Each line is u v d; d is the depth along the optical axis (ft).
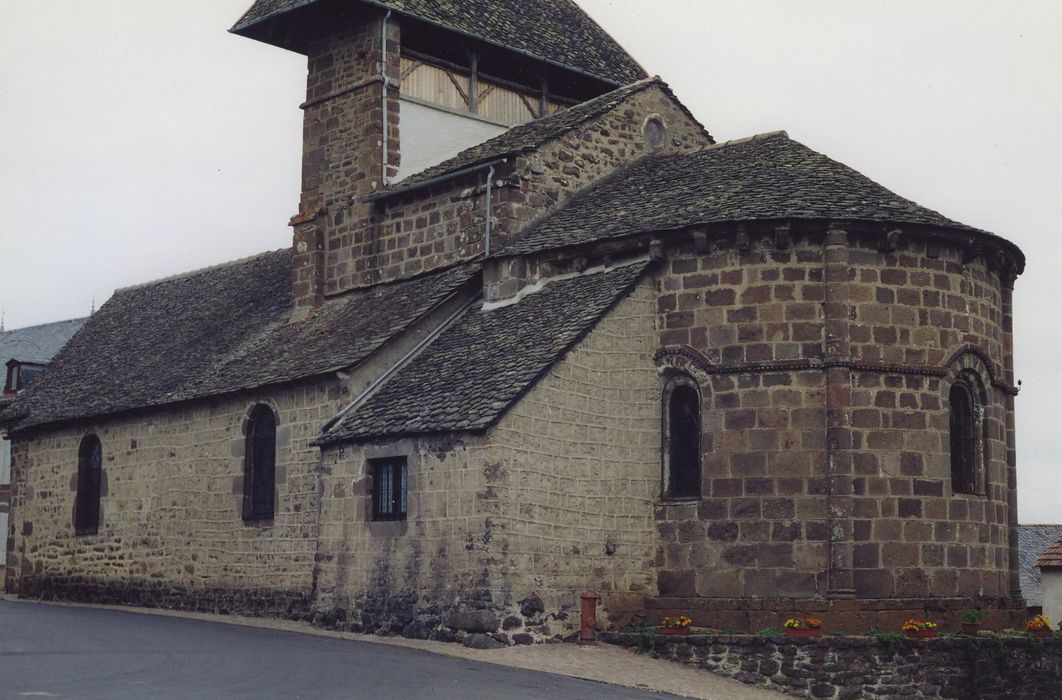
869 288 85.46
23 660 68.49
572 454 84.53
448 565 82.48
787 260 85.71
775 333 85.20
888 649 77.36
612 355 87.30
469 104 119.03
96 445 123.13
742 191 91.04
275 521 101.60
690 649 79.46
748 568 83.87
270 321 118.62
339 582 90.12
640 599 86.12
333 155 116.37
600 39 130.93
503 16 122.21
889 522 83.61
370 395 96.53
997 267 91.50
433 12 115.34
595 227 95.40
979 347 88.69
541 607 81.82
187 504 110.42
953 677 78.48
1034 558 167.12
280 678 63.05
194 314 132.87
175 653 72.54
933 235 86.63
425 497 84.69
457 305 101.50
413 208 108.88
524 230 102.01
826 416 83.76
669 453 87.97
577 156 106.01
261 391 104.06
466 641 79.82
